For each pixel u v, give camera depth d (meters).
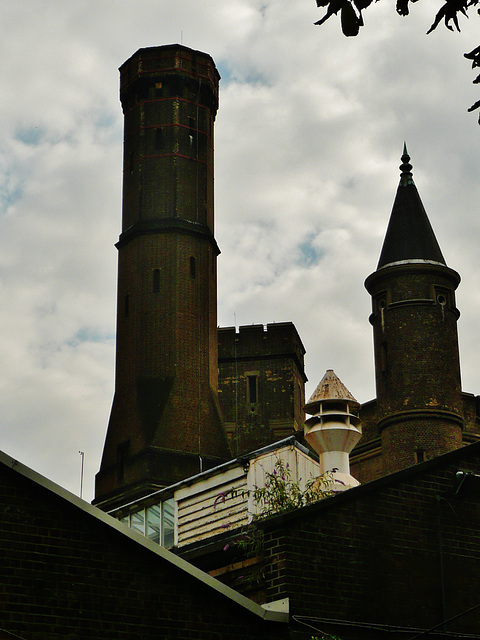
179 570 15.68
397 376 50.72
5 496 14.95
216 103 68.75
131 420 61.69
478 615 18.06
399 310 51.44
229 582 17.72
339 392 23.48
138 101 66.75
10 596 14.58
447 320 51.56
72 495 15.21
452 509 18.52
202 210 65.44
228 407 70.81
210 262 65.12
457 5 9.05
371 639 17.05
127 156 66.81
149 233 64.31
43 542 14.96
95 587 15.09
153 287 63.56
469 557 18.36
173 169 65.06
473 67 9.48
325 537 17.34
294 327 72.19
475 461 19.08
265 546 17.33
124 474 60.78
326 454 22.98
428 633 17.52
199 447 61.16
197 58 67.44
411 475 18.41
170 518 25.20
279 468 21.77
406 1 9.03
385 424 50.66
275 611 16.38
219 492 24.05
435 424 49.84
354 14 8.92
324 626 16.70
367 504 17.89
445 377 50.66
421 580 17.80
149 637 15.23
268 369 71.25
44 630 14.61
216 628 15.78
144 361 62.59
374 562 17.55
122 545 15.44
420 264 51.59
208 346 63.56
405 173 55.50
